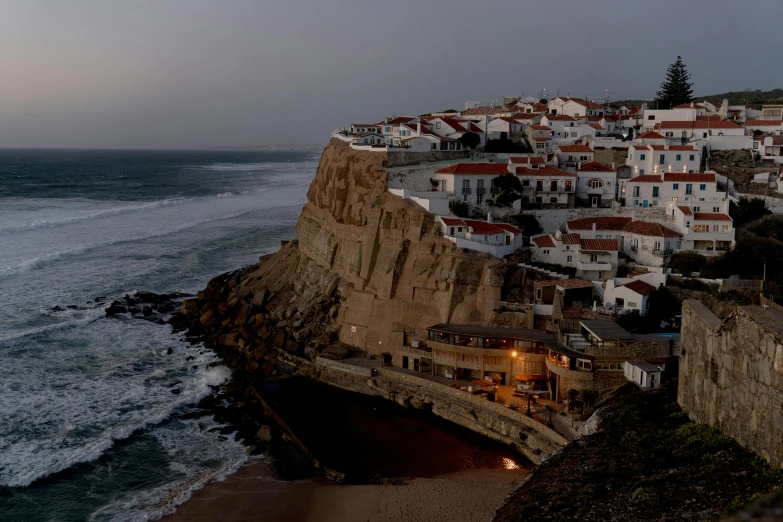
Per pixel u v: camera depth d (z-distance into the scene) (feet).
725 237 235.81
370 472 158.20
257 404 198.49
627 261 243.19
